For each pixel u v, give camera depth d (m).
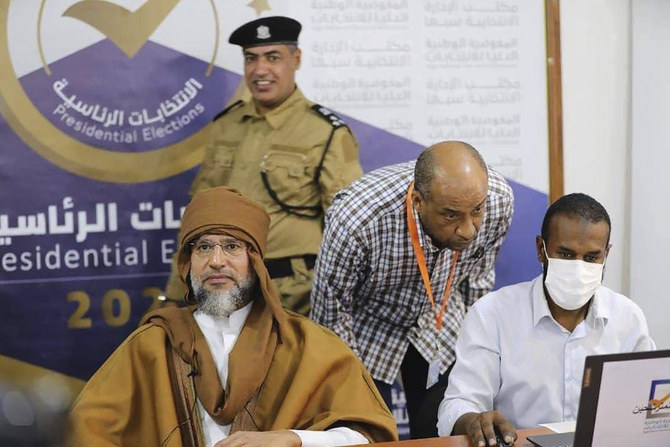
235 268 2.23
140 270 3.31
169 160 3.29
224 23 3.26
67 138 3.22
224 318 2.26
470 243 2.58
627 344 2.20
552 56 3.46
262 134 3.30
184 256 2.31
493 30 3.43
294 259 3.30
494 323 2.24
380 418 2.12
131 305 3.31
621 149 3.61
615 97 3.58
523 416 2.21
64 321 3.27
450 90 3.42
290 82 3.30
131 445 2.11
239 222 2.24
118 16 3.20
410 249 2.67
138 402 2.14
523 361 2.20
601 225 2.05
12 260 3.22
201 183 3.31
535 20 3.46
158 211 3.30
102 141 3.24
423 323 2.85
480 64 3.44
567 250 2.06
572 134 3.57
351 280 2.73
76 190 3.24
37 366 3.27
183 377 2.15
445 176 2.29
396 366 2.88
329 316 2.79
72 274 3.26
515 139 3.48
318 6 3.30
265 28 3.26
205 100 3.28
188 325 2.23
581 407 1.50
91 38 3.20
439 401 2.84
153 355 2.15
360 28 3.34
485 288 2.96
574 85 3.55
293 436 1.94
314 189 3.32
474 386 2.21
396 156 3.40
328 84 3.33
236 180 3.30
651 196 3.59
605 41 3.56
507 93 3.46
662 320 3.63
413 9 3.37
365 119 3.37
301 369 2.15
